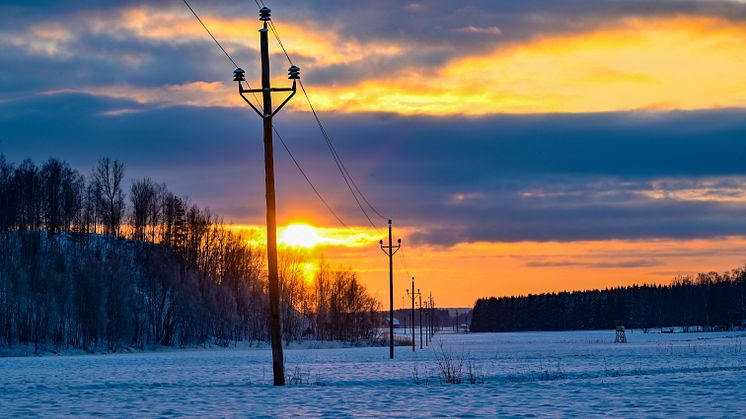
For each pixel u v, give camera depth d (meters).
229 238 158.50
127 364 66.31
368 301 174.25
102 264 124.38
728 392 27.33
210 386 34.66
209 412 22.45
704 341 126.81
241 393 29.77
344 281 168.75
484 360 62.47
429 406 23.61
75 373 49.59
